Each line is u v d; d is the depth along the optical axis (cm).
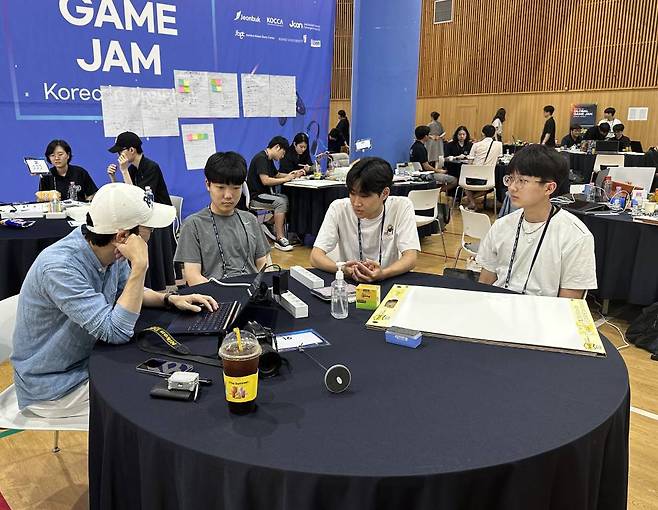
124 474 117
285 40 607
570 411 116
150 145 518
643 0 1023
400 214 243
